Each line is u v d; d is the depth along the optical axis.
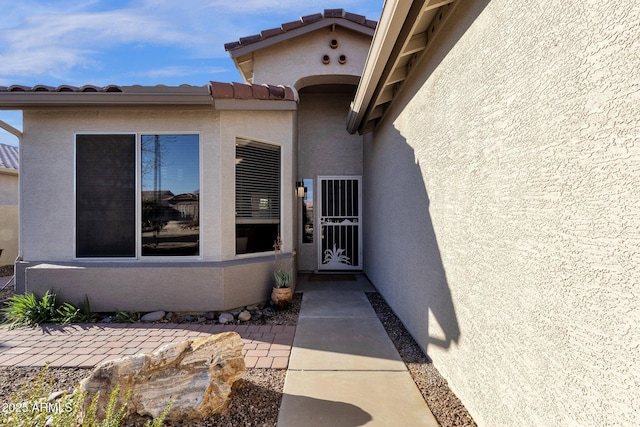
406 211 5.23
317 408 3.16
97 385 2.99
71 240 6.15
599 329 1.66
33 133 6.17
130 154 6.20
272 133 7.01
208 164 6.25
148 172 6.22
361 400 3.30
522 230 2.27
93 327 5.41
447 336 3.57
